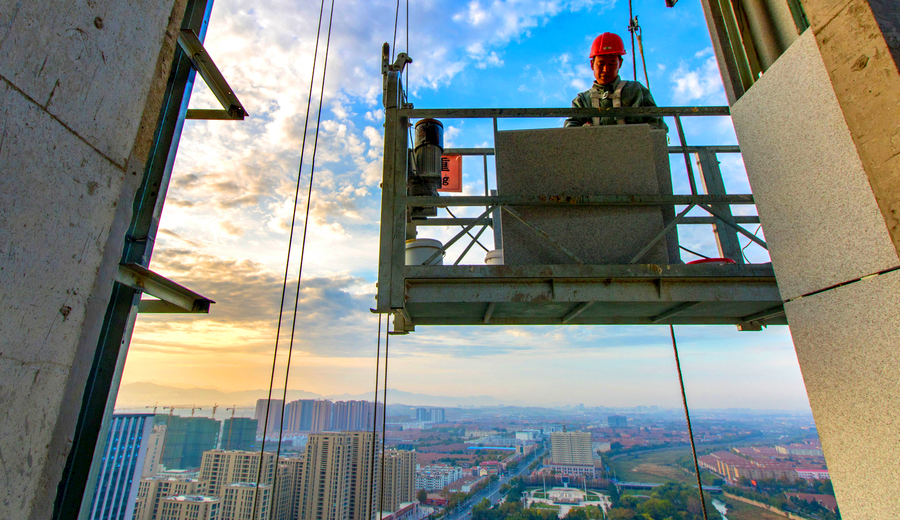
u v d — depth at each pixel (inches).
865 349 61.2
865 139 58.3
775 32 87.2
